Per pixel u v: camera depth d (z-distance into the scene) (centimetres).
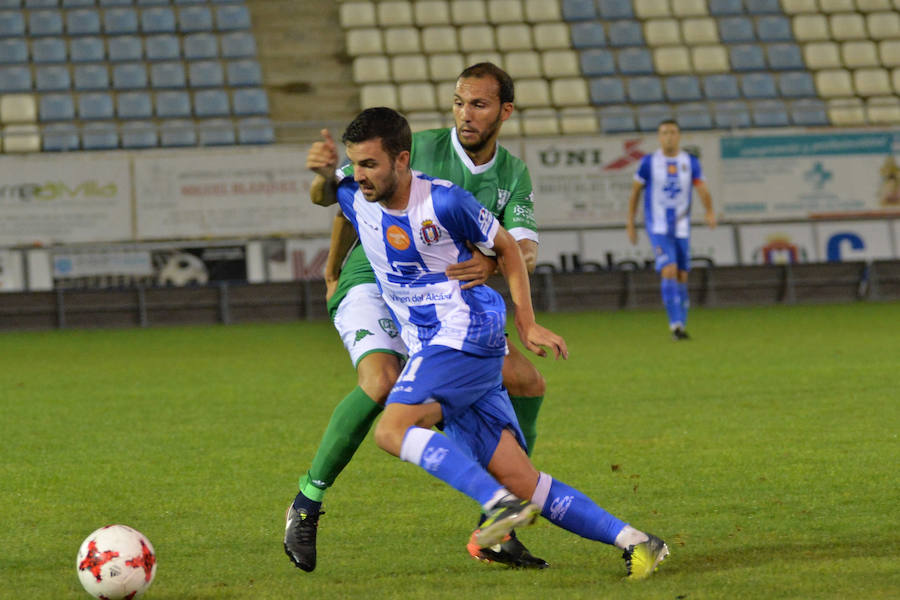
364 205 1297
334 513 1675
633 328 5356
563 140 7075
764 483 1827
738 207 7231
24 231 6681
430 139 1558
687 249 4625
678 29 8662
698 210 7194
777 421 2477
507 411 1321
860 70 8544
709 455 2094
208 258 6844
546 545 1462
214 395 3188
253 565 1386
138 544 1204
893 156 7344
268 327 6175
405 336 1320
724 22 8731
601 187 7112
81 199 6744
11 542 1524
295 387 3350
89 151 7088
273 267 6888
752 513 1611
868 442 2181
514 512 1080
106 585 1184
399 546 1472
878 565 1297
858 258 7300
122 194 6781
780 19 8769
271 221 6900
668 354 4012
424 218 1249
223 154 6862
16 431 2570
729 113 7969
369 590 1253
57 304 6344
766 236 7250
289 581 1303
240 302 6588
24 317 6309
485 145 1529
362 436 1344
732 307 6762
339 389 3291
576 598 1185
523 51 8425
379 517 1645
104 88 7800
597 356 4019
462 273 1268
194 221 6844
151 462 2150
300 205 6931
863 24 8850
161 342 5256
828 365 3512
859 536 1455
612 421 2550
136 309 6456
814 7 8925
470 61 8288
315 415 2767
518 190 1577
